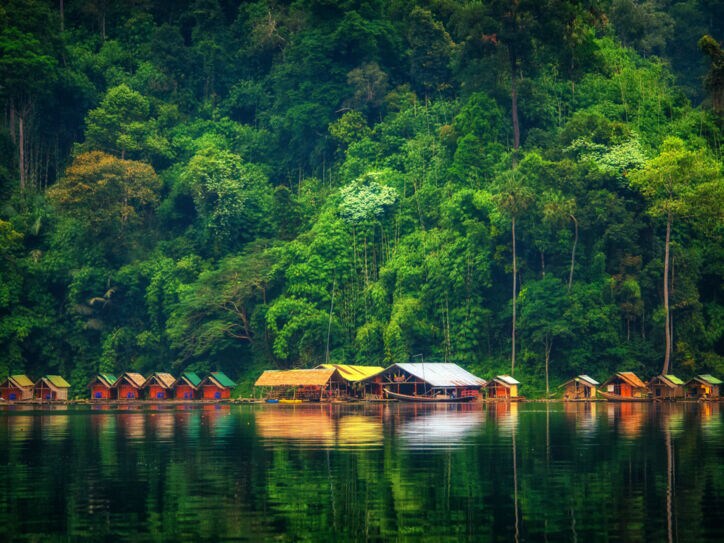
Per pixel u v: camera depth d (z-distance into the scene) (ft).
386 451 361.71
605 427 488.02
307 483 280.31
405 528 218.18
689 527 215.31
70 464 328.49
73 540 207.82
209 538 209.56
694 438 414.21
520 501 248.73
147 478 292.81
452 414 637.71
